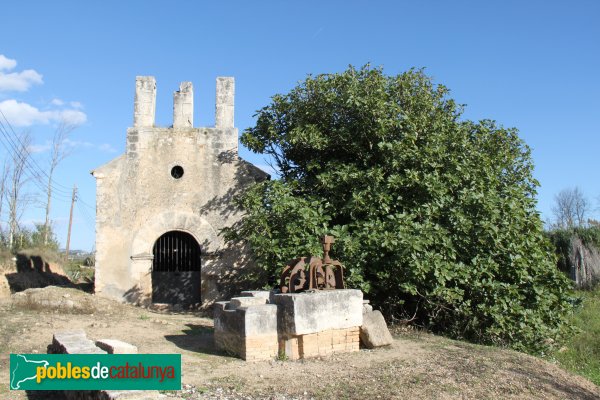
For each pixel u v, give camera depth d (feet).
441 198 40.06
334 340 29.12
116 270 50.55
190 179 52.49
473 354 30.73
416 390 22.80
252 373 24.75
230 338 28.76
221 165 52.90
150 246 51.29
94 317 41.19
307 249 39.04
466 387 23.88
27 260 81.56
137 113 52.90
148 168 52.29
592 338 49.11
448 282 39.50
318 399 21.26
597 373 39.40
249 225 44.68
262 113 51.31
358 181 42.60
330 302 28.91
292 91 49.21
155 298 56.85
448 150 44.70
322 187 44.55
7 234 96.53
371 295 42.34
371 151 45.21
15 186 97.66
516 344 38.42
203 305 50.72
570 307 42.80
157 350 29.60
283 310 28.02
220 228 51.98
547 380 27.09
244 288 51.21
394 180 40.57
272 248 41.14
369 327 31.04
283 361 27.20
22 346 30.58
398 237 37.45
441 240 38.55
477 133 47.88
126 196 51.67
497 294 38.34
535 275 41.01
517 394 23.91
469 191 40.63
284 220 42.83
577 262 78.23
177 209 52.03
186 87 53.72
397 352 30.09
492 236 38.75
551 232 88.74
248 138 50.31
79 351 23.89
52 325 36.32
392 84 46.60
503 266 40.06
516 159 49.80
